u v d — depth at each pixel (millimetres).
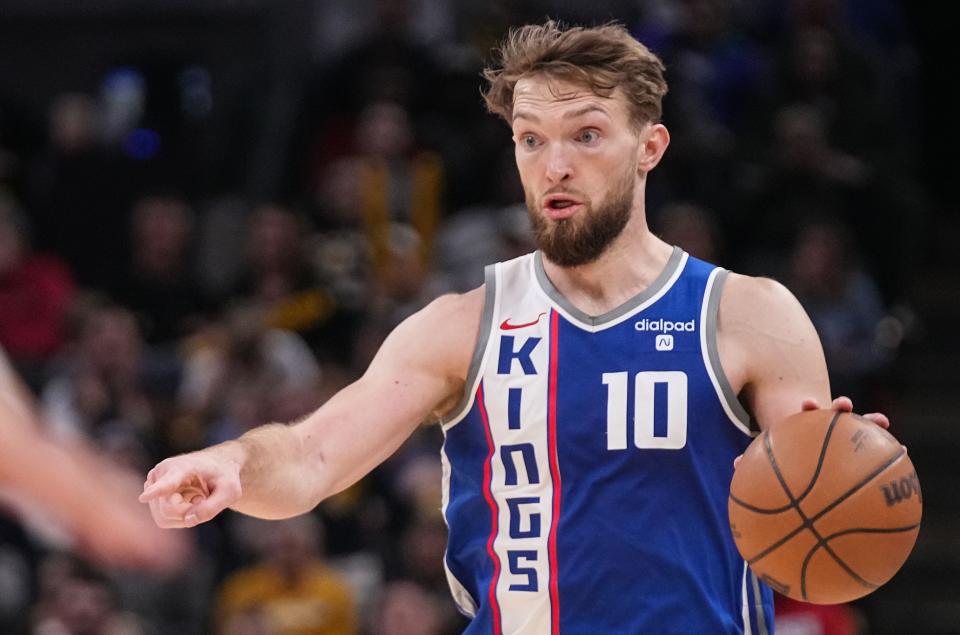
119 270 30469
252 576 23203
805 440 8727
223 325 26781
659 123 10086
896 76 33281
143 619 22828
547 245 9734
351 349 27562
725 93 31547
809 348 9688
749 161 29438
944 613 27297
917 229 30203
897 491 8648
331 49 35875
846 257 27609
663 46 30672
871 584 8781
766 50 32312
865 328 27203
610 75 9570
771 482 8703
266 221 28094
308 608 22875
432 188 29172
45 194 30969
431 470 24484
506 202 28703
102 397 24656
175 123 35781
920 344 31609
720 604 9570
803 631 22188
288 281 28078
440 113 30812
